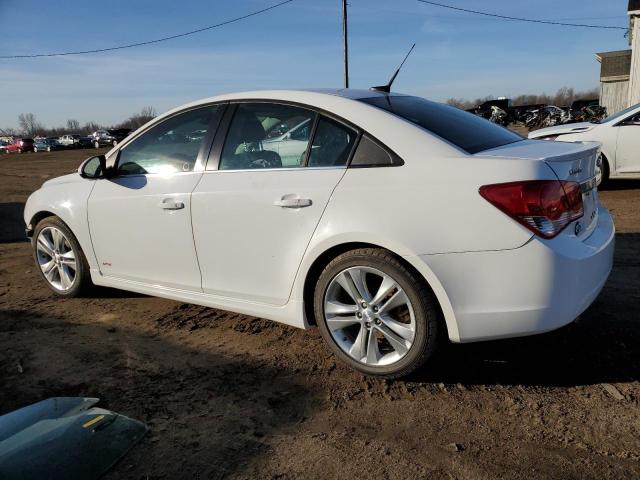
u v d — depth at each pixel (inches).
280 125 120.0
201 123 133.0
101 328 143.3
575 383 105.6
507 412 97.0
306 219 109.8
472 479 80.2
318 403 102.6
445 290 97.3
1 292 180.4
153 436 93.3
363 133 109.0
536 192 92.6
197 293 133.1
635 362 111.9
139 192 137.9
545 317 94.9
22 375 117.4
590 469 81.1
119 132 1925.4
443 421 95.2
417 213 98.8
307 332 136.2
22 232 299.4
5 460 86.4
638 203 272.4
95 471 83.7
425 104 129.3
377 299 104.9
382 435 92.0
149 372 117.3
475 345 123.2
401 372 104.8
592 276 100.5
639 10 572.7
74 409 101.8
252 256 119.2
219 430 94.8
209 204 123.8
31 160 1152.2
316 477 82.0
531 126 1195.3
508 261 93.7
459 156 100.3
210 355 124.9
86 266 160.4
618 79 1024.2
